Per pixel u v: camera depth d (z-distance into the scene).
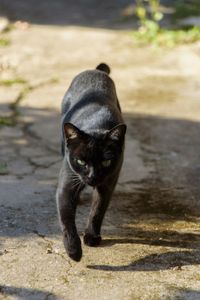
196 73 9.21
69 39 11.05
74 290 4.04
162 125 7.27
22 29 11.64
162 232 4.95
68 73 9.12
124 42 10.85
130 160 6.36
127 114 7.56
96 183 4.45
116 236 4.84
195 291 4.07
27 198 5.38
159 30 11.17
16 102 7.93
